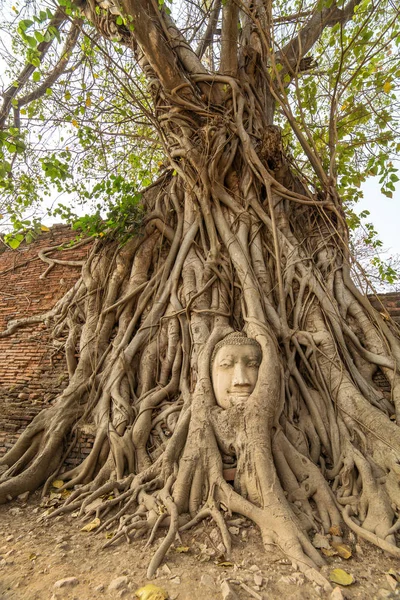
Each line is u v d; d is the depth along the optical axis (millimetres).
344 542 3328
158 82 6824
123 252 6801
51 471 4898
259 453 3799
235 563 2963
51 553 3184
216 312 5547
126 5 5887
